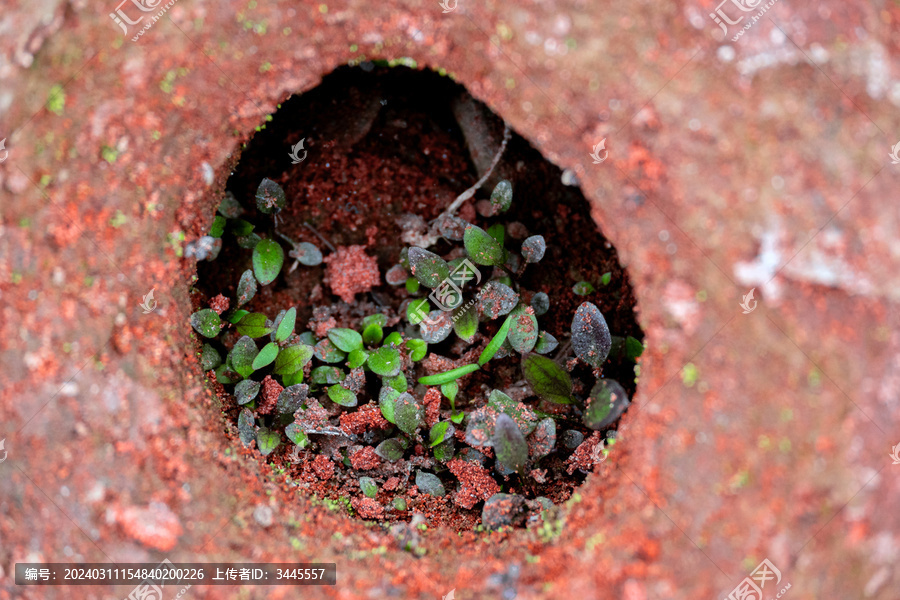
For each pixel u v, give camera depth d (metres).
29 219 0.15
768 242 0.14
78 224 0.15
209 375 0.17
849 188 0.14
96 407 0.15
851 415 0.14
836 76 0.14
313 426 0.17
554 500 0.17
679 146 0.14
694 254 0.14
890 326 0.14
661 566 0.14
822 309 0.14
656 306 0.15
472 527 0.17
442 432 0.17
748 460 0.14
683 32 0.14
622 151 0.15
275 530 0.15
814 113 0.14
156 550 0.15
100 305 0.15
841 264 0.14
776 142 0.14
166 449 0.15
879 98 0.14
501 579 0.15
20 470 0.15
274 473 0.16
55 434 0.15
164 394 0.15
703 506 0.14
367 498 0.17
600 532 0.15
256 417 0.17
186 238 0.16
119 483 0.15
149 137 0.15
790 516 0.14
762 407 0.14
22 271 0.15
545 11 0.15
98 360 0.15
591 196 0.15
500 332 0.17
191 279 0.16
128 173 0.15
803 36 0.14
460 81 0.15
